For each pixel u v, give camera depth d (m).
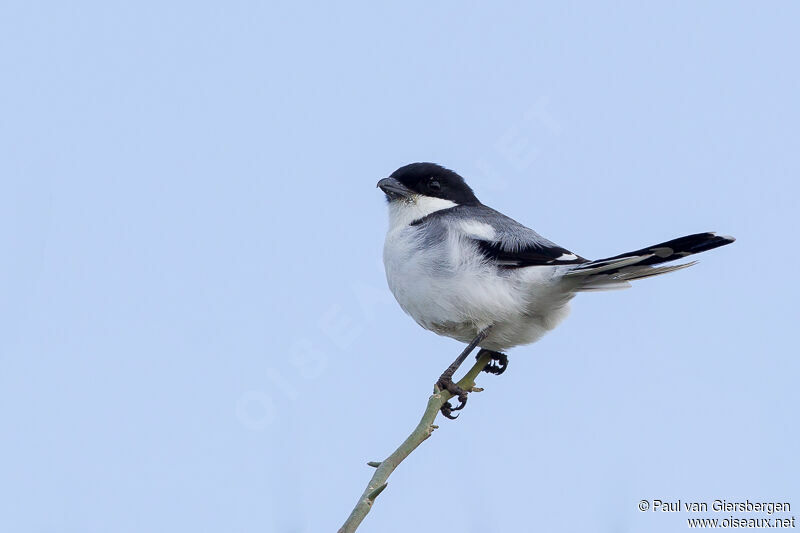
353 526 5.70
